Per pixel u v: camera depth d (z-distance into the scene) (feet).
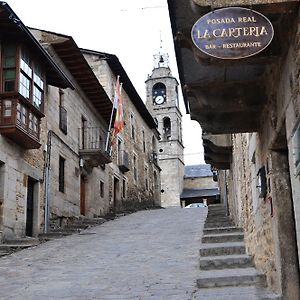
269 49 15.01
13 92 44.73
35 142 48.65
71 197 63.82
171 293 23.62
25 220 49.01
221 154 44.50
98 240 46.85
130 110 105.60
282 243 18.74
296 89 13.48
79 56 62.54
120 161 93.81
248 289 22.82
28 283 28.22
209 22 13.53
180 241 43.42
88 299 23.38
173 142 176.86
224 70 18.35
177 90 185.06
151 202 115.65
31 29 60.59
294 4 13.01
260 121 21.45
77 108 69.15
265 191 21.31
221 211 61.82
